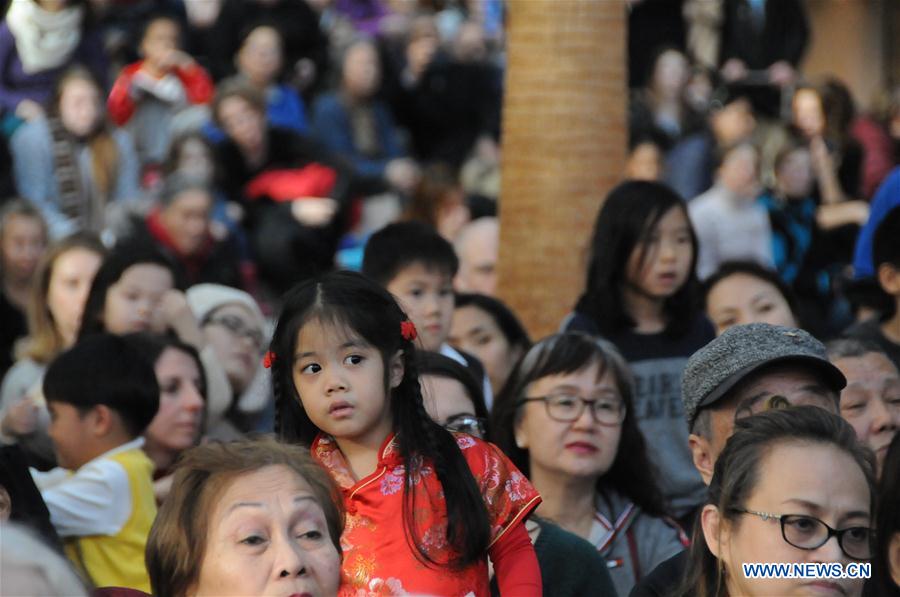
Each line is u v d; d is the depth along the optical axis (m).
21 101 33.34
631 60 40.34
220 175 28.81
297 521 9.79
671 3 40.28
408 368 11.88
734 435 10.78
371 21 41.25
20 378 19.80
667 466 16.67
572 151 21.14
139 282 18.30
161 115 33.34
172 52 33.84
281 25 36.81
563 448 14.81
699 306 17.89
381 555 11.38
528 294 21.11
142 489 14.63
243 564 9.66
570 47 21.17
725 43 39.62
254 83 35.22
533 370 15.04
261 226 27.39
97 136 29.89
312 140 29.97
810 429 10.55
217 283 25.36
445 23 41.94
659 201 17.12
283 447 10.27
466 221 28.66
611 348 15.26
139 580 14.33
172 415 16.11
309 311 11.62
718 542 10.76
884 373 14.64
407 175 34.19
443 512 11.52
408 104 38.19
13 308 23.50
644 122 34.25
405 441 11.68
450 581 11.39
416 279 17.03
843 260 29.73
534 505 11.96
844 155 32.44
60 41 33.91
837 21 45.06
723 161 28.92
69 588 7.55
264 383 18.92
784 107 35.59
